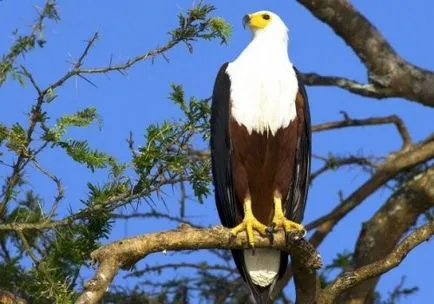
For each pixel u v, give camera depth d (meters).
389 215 16.98
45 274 10.12
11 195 10.48
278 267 11.73
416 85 17.55
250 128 12.06
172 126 10.30
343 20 17.62
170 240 9.59
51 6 10.32
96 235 10.66
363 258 16.94
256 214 12.31
